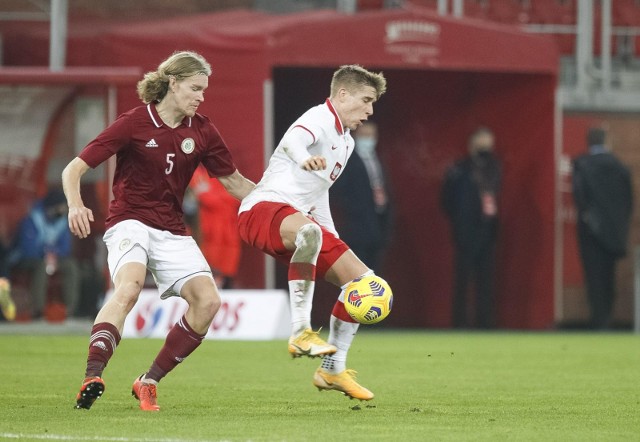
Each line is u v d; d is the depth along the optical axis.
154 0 73.69
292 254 27.92
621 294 73.00
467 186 69.69
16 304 65.06
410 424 25.05
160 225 27.19
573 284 72.19
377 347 53.47
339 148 28.44
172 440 21.81
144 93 27.08
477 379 37.44
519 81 71.81
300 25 63.25
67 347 49.66
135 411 27.17
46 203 64.75
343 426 24.47
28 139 64.88
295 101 76.06
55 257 64.62
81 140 63.75
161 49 63.81
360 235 63.72
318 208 29.19
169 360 27.38
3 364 41.53
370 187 63.94
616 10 79.12
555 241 70.88
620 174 68.44
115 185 27.39
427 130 75.94
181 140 27.22
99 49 64.81
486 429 24.30
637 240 73.50
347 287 27.88
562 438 22.98
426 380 37.00
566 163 72.75
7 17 69.88
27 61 68.25
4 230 65.12
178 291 27.31
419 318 76.50
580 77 74.56
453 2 75.38
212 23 65.81
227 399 30.66
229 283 62.84
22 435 22.50
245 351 49.00
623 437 23.22
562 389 34.25
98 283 66.19
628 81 77.69
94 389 25.44
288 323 58.25
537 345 55.19
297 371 39.94
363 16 64.19
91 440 21.77
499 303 73.88
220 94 63.12
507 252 73.19
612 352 50.47
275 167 28.67
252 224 28.28
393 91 75.94
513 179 72.50
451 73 74.94
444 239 76.31
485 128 69.88
